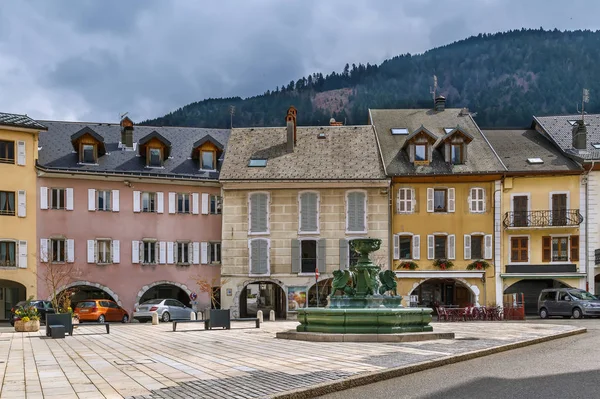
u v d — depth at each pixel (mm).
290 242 41812
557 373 12750
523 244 42062
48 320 24922
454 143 42656
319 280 41406
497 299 41562
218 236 43781
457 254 41969
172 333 25906
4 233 38656
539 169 42094
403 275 41625
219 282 43594
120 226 41844
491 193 42188
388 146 44344
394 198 42188
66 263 40375
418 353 15633
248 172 42312
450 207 42156
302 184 41719
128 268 41875
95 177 41188
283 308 43031
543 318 38750
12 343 21703
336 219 41875
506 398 10195
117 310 38375
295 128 44875
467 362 14859
